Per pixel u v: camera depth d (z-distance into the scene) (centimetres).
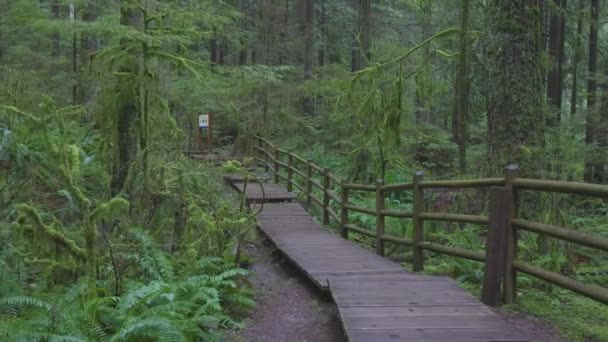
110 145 845
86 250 539
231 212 767
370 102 1278
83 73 877
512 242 513
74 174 605
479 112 1504
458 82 1198
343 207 983
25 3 1140
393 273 670
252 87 1845
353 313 480
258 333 539
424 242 678
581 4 1748
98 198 768
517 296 541
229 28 1545
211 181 902
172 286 521
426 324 450
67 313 432
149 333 431
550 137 909
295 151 1927
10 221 634
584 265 723
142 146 818
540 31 795
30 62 1467
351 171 1525
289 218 1132
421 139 1505
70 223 693
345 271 683
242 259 791
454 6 1410
